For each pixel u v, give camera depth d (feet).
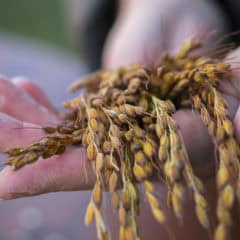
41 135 1.02
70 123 1.04
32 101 1.30
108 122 0.94
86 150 0.94
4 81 1.28
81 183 0.96
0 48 3.46
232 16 2.02
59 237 2.24
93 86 1.31
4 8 4.29
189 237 1.24
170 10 1.87
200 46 1.15
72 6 2.71
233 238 1.17
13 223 2.33
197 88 1.01
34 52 3.44
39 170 0.95
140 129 0.89
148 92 1.03
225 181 0.76
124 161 0.87
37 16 4.22
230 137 0.86
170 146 0.84
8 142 1.02
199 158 1.01
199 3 1.93
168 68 1.09
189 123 0.99
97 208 0.80
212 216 1.15
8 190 0.95
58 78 3.01
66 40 3.84
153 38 1.77
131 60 1.76
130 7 2.06
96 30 2.45
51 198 2.47
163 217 0.78
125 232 0.80
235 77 1.04
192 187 0.78
